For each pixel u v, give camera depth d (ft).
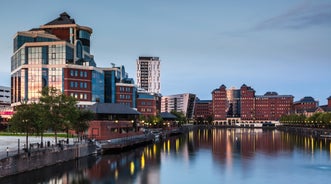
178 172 262.67
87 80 531.09
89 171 254.06
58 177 229.86
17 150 239.91
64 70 510.99
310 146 466.29
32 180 215.72
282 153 384.88
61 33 581.12
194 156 355.56
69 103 309.01
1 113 532.73
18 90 529.45
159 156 351.87
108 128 402.52
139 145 445.37
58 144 279.49
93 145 330.34
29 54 517.14
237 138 638.94
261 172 265.34
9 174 214.48
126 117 460.14
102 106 433.07
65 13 603.67
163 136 620.08
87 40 609.01
